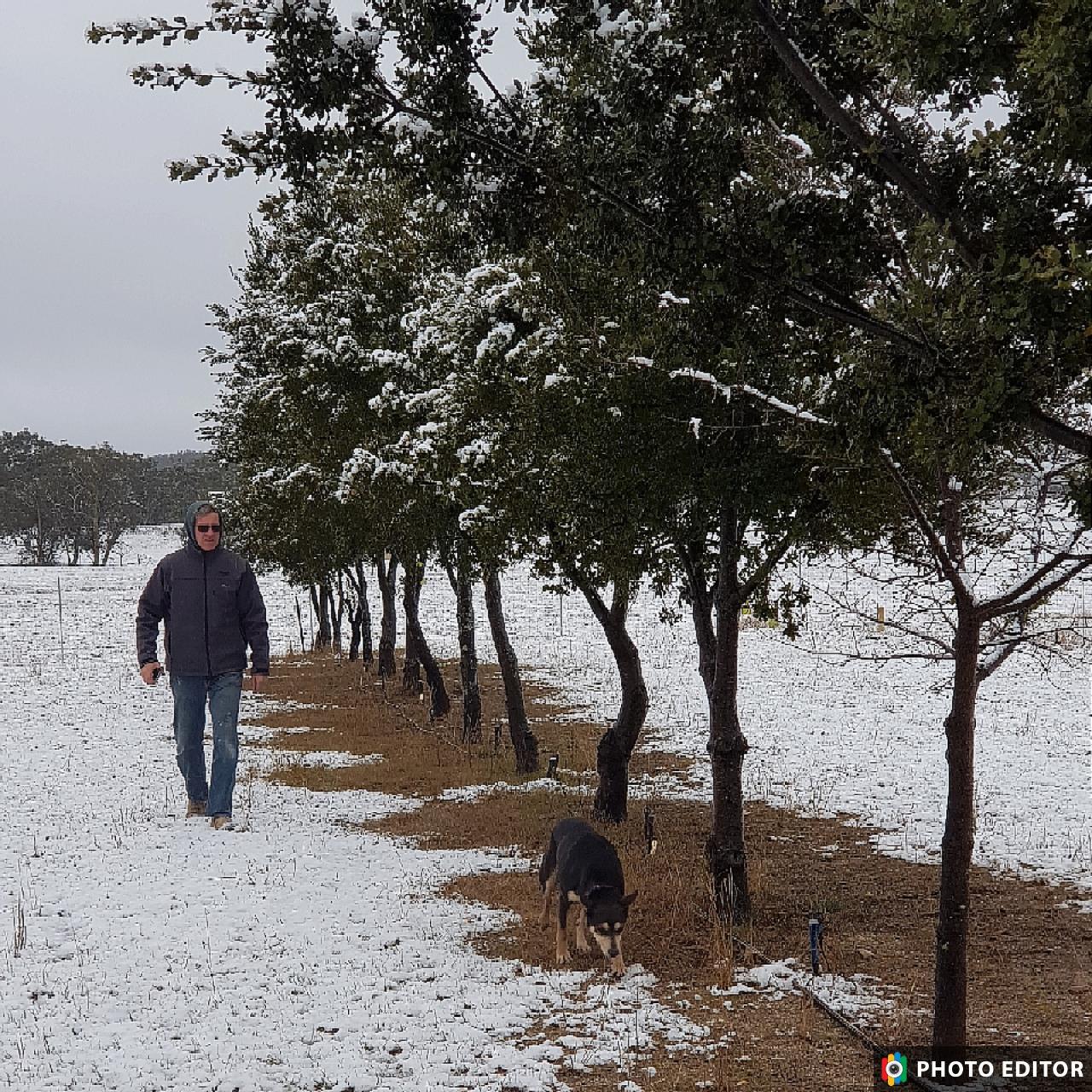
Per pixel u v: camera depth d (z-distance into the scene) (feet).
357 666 107.24
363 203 46.24
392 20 16.51
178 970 25.81
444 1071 20.62
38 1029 22.26
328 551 73.82
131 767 52.44
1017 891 34.60
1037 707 69.51
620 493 30.01
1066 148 12.62
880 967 27.30
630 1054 21.58
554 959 27.55
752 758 57.88
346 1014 23.31
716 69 17.88
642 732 66.28
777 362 24.44
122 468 365.61
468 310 33.30
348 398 49.39
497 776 53.31
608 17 17.66
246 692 87.86
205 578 40.91
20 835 38.52
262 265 60.90
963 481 21.89
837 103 15.93
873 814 45.47
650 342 25.12
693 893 33.17
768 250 16.88
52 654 107.76
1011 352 13.93
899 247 18.22
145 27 16.12
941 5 13.03
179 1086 19.76
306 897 31.99
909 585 27.32
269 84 16.83
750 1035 22.76
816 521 29.27
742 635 110.42
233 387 71.72
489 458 33.83
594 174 17.65
